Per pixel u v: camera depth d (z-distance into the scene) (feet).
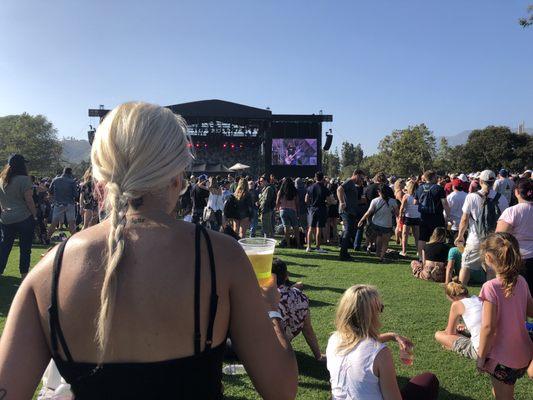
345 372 8.92
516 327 9.75
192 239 3.31
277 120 94.79
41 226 36.52
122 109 3.42
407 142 180.96
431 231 28.14
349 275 25.99
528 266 14.47
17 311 3.15
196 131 107.14
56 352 3.10
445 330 15.33
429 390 10.39
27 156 249.75
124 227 3.17
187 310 3.10
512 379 9.80
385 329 16.80
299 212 39.86
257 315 3.47
